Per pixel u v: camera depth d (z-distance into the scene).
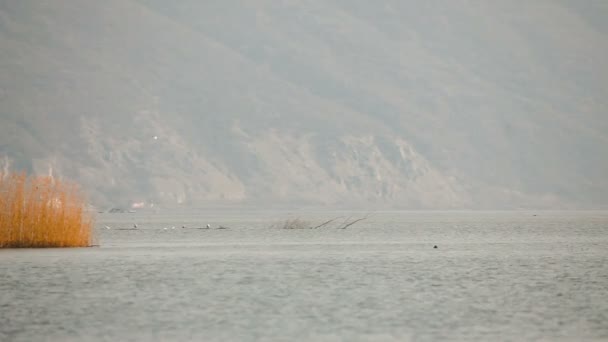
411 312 79.31
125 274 108.69
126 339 68.56
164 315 78.06
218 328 72.31
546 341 67.69
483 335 69.69
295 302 85.12
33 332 71.00
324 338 68.56
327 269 116.75
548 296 89.31
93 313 79.00
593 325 73.50
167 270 114.06
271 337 68.94
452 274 110.25
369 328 72.19
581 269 116.81
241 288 95.69
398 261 129.50
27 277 103.81
